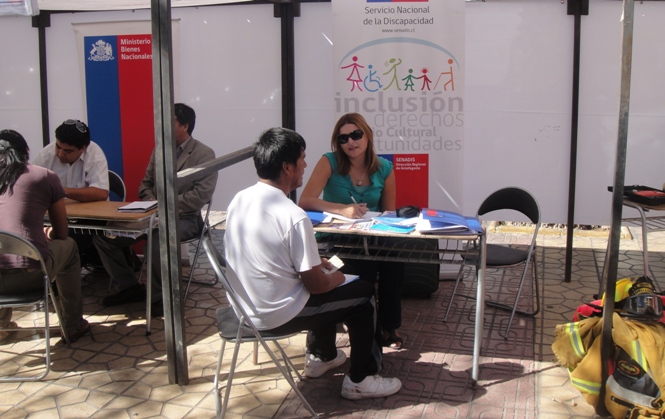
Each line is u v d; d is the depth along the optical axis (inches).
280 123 215.5
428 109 190.2
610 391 119.3
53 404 131.2
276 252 114.6
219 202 224.4
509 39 200.8
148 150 217.8
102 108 218.1
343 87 190.9
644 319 122.2
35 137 231.1
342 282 123.9
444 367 146.9
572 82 199.8
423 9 185.9
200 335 166.4
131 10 216.4
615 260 115.1
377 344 135.2
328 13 205.2
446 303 189.2
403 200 194.7
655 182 204.5
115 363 149.9
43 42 221.5
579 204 208.4
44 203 146.9
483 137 207.8
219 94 217.2
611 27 197.2
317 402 131.3
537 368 146.4
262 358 152.6
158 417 126.0
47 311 141.0
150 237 162.7
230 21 211.9
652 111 200.8
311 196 157.4
